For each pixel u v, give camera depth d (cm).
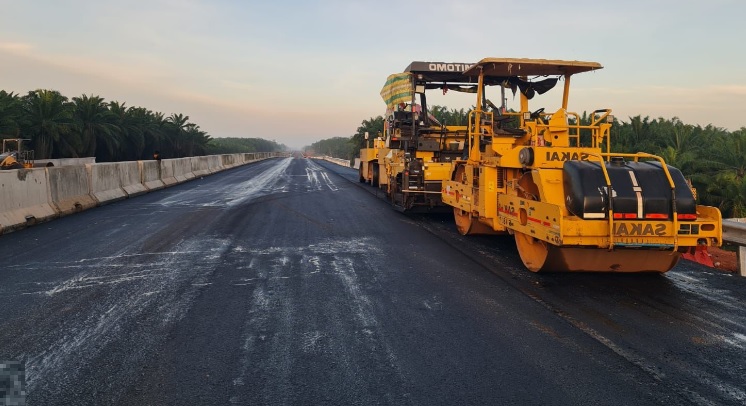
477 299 555
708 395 344
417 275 657
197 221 1110
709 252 842
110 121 4125
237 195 1725
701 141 3014
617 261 623
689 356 406
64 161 3278
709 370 381
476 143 852
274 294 566
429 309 519
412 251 812
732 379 367
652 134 2995
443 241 905
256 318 488
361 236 949
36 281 613
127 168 1689
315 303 535
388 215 1270
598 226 549
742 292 586
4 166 1762
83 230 980
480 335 449
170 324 470
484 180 782
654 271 639
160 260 730
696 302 548
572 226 547
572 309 523
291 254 779
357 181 2603
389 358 399
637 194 555
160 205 1414
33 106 3472
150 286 594
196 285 600
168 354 404
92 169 1400
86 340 431
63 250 793
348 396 338
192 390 346
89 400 331
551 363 392
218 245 843
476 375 371
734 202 1792
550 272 664
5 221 951
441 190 1160
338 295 564
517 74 808
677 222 552
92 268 679
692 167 2080
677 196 561
